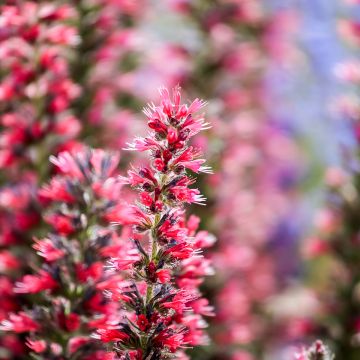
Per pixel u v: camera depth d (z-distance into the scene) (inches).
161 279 101.9
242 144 332.5
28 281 116.8
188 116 99.3
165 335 103.0
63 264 115.8
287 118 449.7
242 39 384.8
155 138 100.7
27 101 214.2
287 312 367.6
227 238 288.4
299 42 438.3
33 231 185.2
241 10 346.9
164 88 100.5
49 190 118.8
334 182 296.4
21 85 210.8
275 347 350.6
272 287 386.0
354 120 290.4
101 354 113.6
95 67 269.7
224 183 297.4
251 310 357.4
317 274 408.5
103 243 115.8
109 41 266.2
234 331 251.0
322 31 425.7
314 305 303.6
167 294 105.0
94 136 251.0
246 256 293.7
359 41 295.7
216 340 247.1
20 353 165.5
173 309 106.8
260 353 346.9
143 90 309.9
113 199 118.0
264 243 416.8
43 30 210.7
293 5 416.2
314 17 428.8
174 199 101.9
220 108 290.7
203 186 263.6
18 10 205.3
